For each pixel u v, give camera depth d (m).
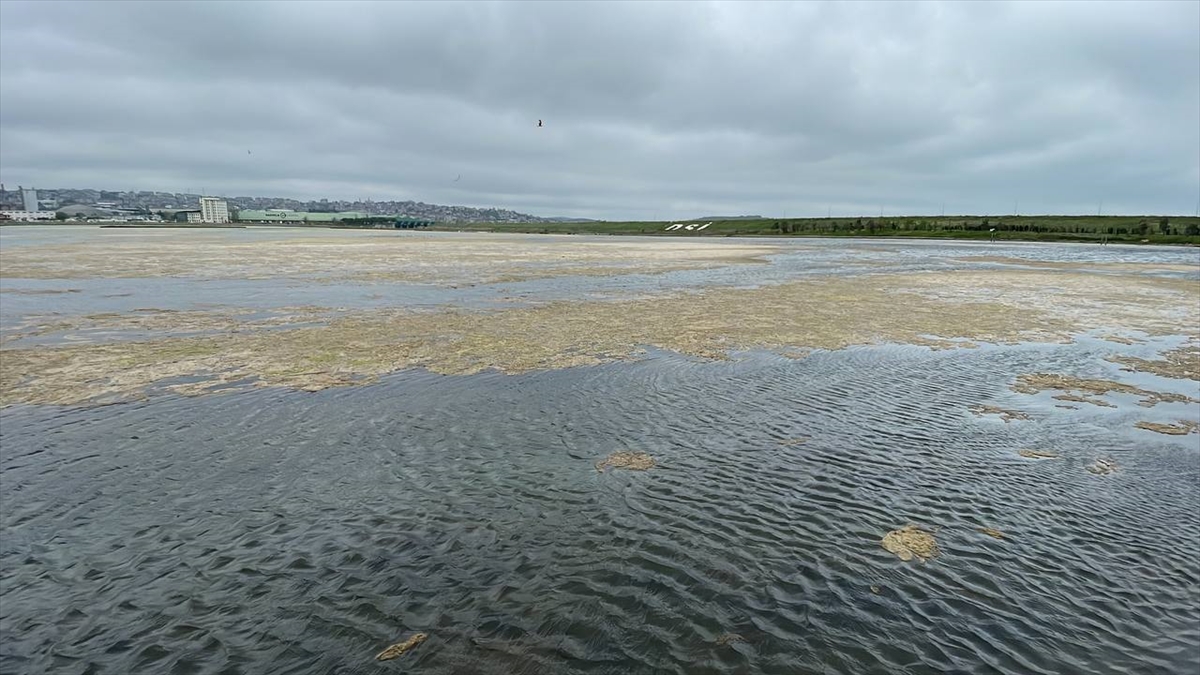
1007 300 35.00
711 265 60.62
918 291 39.22
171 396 15.48
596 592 7.86
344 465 11.62
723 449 12.59
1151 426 14.32
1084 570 8.47
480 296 34.97
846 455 12.34
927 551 8.89
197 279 41.84
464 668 6.55
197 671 6.52
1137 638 7.17
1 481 10.73
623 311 29.78
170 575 8.15
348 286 38.91
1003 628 7.29
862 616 7.47
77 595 7.73
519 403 15.40
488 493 10.55
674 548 8.88
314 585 7.95
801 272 53.38
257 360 19.17
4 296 32.16
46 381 16.53
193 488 10.62
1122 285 43.06
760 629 7.21
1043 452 12.65
